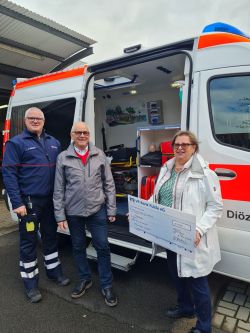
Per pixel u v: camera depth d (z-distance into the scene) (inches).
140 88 207.0
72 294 118.0
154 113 216.5
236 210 99.6
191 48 113.3
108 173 116.5
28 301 117.6
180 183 86.1
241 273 101.0
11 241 185.5
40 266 148.1
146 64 149.9
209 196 81.9
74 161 110.1
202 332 87.2
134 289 123.2
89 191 109.1
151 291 121.6
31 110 115.0
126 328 100.1
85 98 138.7
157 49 118.6
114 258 128.8
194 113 106.7
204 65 105.4
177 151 85.8
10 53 284.8
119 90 217.2
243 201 98.0
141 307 111.0
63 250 165.0
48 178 117.6
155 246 97.2
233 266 102.0
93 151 112.0
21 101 171.9
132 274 135.3
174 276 95.8
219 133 103.5
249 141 98.3
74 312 109.7
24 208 112.3
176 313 103.3
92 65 139.0
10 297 121.1
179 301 100.9
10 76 338.0
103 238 113.1
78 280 132.7
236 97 100.9
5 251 169.3
